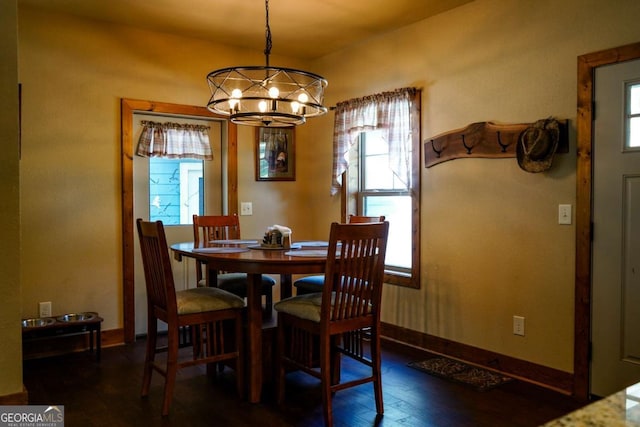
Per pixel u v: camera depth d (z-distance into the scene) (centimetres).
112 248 382
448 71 353
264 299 467
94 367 330
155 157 412
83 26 368
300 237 491
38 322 340
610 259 267
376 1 337
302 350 280
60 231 361
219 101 278
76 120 366
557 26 289
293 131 484
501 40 319
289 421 250
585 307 276
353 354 279
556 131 284
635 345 259
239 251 288
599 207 271
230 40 424
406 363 342
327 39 420
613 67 265
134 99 390
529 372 305
